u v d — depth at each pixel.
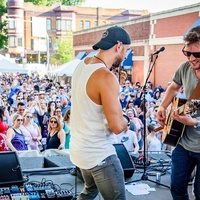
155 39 15.34
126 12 42.38
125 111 7.19
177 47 13.81
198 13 12.45
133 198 3.40
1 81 19.00
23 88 13.65
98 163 2.10
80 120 2.12
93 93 2.05
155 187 3.71
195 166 2.65
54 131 5.43
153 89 15.01
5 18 42.44
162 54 14.80
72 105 2.19
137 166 4.36
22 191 3.19
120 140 5.35
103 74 2.03
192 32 2.26
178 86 2.62
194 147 2.44
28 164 4.39
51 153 5.03
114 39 2.13
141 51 16.56
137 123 6.53
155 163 4.51
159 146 5.48
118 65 2.23
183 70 2.51
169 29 14.26
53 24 41.97
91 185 2.36
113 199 2.13
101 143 2.11
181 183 2.54
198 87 2.38
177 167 2.53
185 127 2.47
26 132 5.52
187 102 2.36
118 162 2.16
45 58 43.12
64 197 3.16
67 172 4.05
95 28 22.25
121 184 2.13
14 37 41.03
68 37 41.12
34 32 38.81
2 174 3.35
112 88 2.01
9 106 9.83
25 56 42.00
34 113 7.51
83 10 42.59
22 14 41.06
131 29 17.42
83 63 2.18
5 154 3.48
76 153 2.14
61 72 16.25
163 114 2.65
